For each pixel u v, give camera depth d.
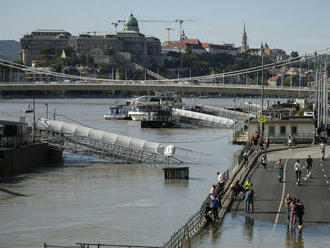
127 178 129.75
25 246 77.44
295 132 154.62
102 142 160.75
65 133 166.62
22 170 139.50
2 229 85.69
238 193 93.44
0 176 130.38
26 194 110.25
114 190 115.00
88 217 92.38
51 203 102.75
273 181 102.75
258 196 91.44
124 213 95.12
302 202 86.88
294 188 96.75
